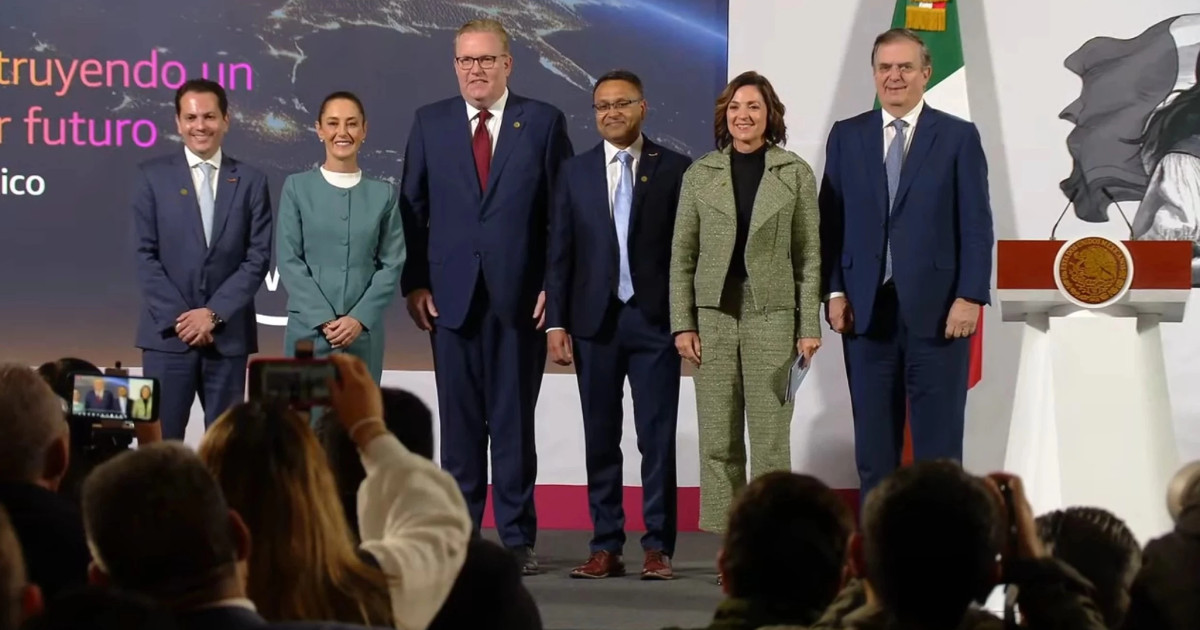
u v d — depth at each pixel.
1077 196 10.41
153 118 10.63
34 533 3.97
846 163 8.41
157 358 8.83
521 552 8.66
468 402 8.78
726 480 8.38
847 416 10.52
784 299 8.28
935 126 8.32
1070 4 10.41
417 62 10.64
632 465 10.64
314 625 2.79
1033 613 3.54
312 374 3.64
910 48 8.31
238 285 8.88
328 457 4.26
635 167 8.64
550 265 8.62
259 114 10.64
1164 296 7.07
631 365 8.64
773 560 3.52
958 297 8.15
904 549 3.15
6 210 10.62
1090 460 7.04
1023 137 10.44
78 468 4.98
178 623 2.73
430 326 8.88
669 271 8.58
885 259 8.29
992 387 10.40
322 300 8.64
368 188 8.83
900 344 8.29
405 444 4.46
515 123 8.82
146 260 8.91
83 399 5.05
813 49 10.52
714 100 10.60
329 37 10.63
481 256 8.71
